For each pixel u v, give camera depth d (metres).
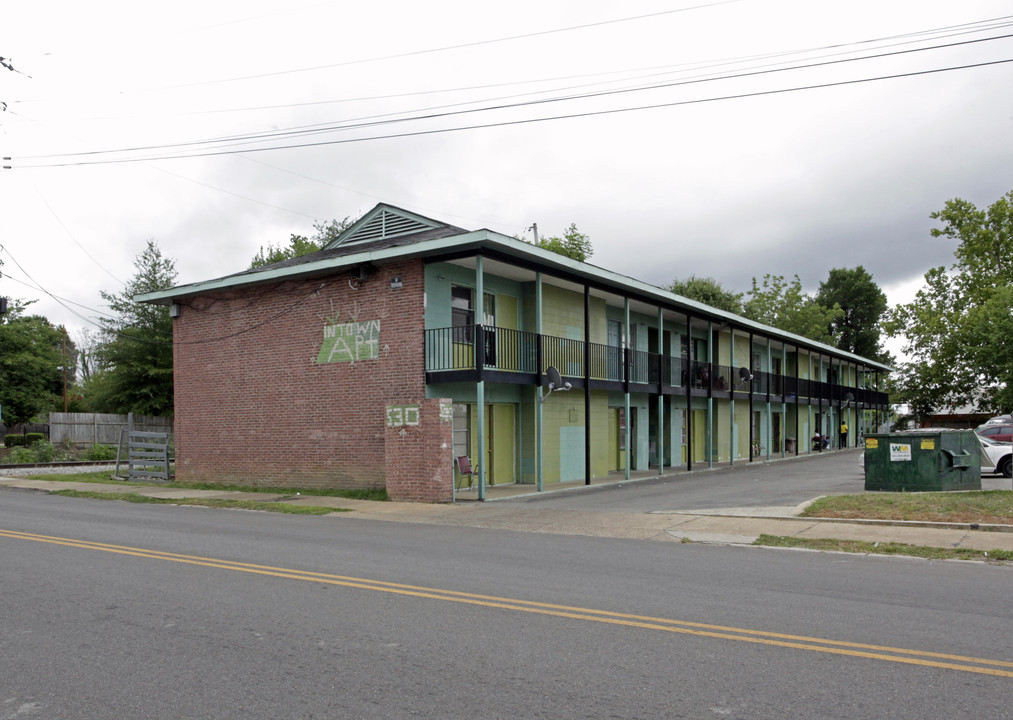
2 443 37.50
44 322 56.34
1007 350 31.28
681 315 27.47
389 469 16.58
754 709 4.23
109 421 38.41
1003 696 4.42
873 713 4.16
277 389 19.69
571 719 4.11
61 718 4.24
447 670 4.94
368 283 18.16
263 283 20.02
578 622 6.08
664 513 13.47
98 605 6.73
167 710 4.34
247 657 5.25
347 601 6.84
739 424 33.81
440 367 17.50
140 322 40.69
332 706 4.35
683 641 5.54
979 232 40.41
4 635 5.84
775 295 69.44
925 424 55.22
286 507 15.24
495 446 20.14
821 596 7.01
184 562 8.84
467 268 18.73
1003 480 18.50
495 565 8.70
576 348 22.23
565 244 48.88
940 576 8.05
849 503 12.77
